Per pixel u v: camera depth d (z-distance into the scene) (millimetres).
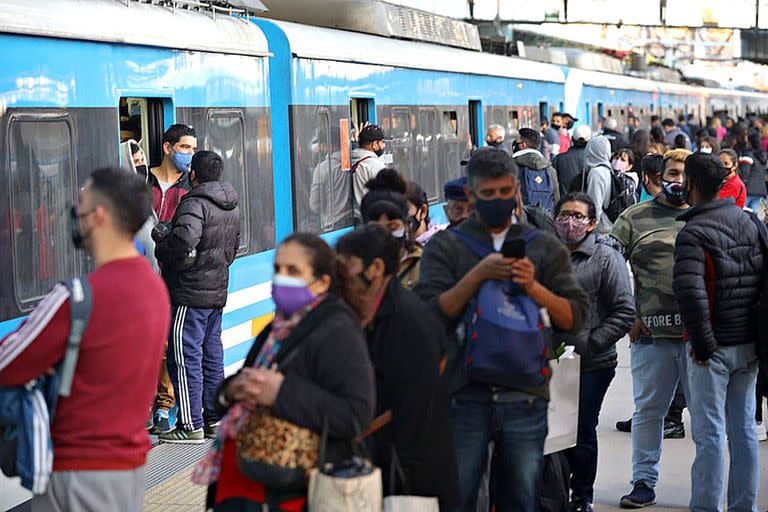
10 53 8078
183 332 10477
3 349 5148
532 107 25000
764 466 10312
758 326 7941
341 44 14773
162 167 10719
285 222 13391
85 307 5188
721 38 61062
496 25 32844
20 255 8094
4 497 7648
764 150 34719
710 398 8102
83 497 5312
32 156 8312
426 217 7660
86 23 9156
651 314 8859
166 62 10633
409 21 18672
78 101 9039
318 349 5000
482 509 6781
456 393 6141
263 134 12867
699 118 53688
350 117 15391
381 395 5367
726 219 7898
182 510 8734
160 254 10234
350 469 4898
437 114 18578
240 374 5035
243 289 12273
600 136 15891
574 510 8445
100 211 5324
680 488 9586
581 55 36469
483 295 5938
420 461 5320
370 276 5352
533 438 6160
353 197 15078
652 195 12242
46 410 5227
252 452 4977
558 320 6113
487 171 6004
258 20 13344
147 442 5547
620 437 11320
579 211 7977
